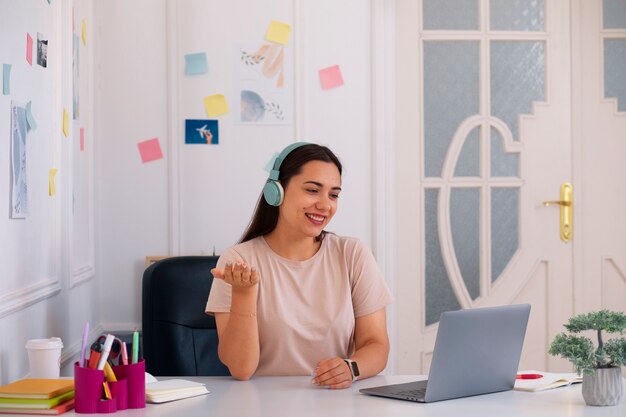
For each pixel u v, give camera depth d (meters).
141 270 3.43
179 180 3.43
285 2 3.47
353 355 2.04
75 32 2.94
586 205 3.73
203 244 3.45
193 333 2.33
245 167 3.46
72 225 2.80
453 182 3.68
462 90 3.70
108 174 3.43
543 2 3.73
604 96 3.75
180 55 3.43
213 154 3.45
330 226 3.52
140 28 3.43
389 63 3.56
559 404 1.69
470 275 3.71
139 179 3.43
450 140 3.69
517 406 1.67
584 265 3.73
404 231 3.65
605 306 3.74
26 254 2.28
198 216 3.44
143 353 2.33
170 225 3.43
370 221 3.54
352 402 1.70
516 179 3.71
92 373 1.61
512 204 3.73
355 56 3.51
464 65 3.70
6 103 2.10
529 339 3.73
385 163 3.55
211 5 3.44
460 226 3.70
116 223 3.43
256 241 2.17
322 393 1.80
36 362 1.93
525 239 3.72
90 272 3.16
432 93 3.67
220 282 2.10
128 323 3.43
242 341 1.95
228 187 3.45
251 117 3.46
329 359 1.90
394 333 3.63
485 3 3.70
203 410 1.63
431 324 3.68
